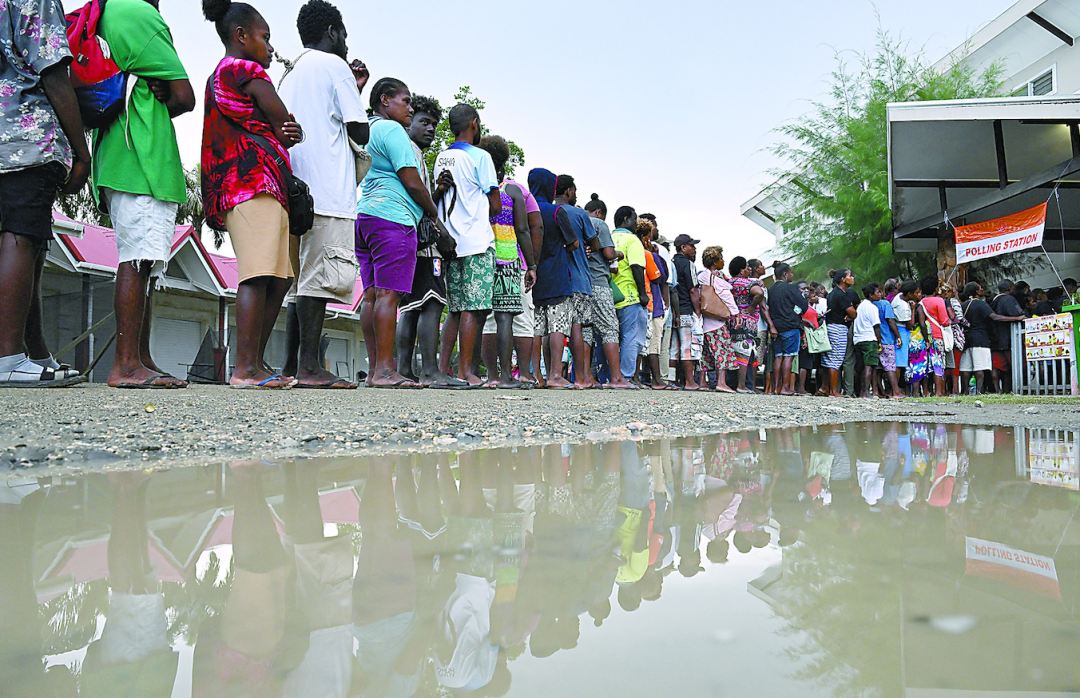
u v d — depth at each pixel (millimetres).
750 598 470
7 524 776
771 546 650
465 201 4004
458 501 928
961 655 354
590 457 1457
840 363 7742
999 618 419
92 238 10836
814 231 13609
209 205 2900
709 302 6344
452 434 1830
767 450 1628
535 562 591
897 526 751
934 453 1588
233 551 644
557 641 387
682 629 399
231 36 2873
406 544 668
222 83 2750
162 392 2559
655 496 975
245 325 2934
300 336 3279
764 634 396
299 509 866
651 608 447
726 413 2895
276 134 2852
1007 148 9977
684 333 6301
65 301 9914
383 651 375
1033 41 12398
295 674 340
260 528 751
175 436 1558
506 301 4270
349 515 824
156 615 448
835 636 385
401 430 1836
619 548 646
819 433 2148
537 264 4773
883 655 350
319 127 3121
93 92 2539
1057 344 7090
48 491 1001
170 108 2725
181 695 315
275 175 2836
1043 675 320
